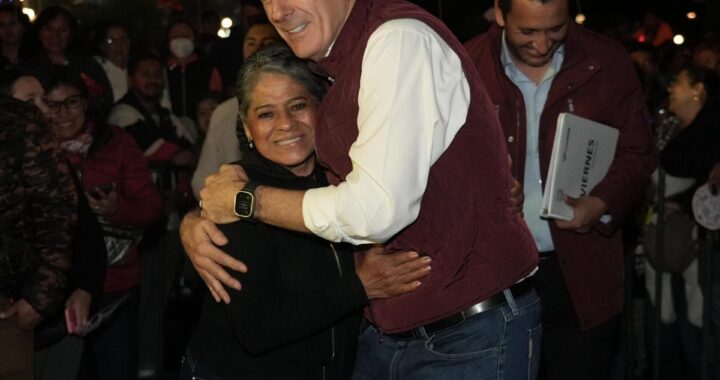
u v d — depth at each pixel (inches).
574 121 143.2
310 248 114.4
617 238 154.3
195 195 192.4
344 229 100.3
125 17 301.9
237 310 111.0
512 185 113.8
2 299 134.0
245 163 115.3
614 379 201.9
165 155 230.7
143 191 178.2
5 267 133.2
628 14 473.7
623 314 202.1
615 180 148.3
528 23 139.3
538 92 149.3
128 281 175.6
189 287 247.9
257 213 106.3
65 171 138.3
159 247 212.5
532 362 114.1
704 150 187.0
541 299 153.7
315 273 114.4
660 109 225.0
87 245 155.7
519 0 139.1
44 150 136.1
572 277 150.7
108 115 223.0
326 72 107.5
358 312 119.7
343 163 105.6
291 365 116.1
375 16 103.7
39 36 239.8
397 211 98.4
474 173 105.7
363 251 111.3
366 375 119.0
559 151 142.5
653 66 293.0
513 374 111.6
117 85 254.1
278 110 112.3
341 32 105.1
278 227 109.4
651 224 201.6
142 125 234.4
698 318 202.2
